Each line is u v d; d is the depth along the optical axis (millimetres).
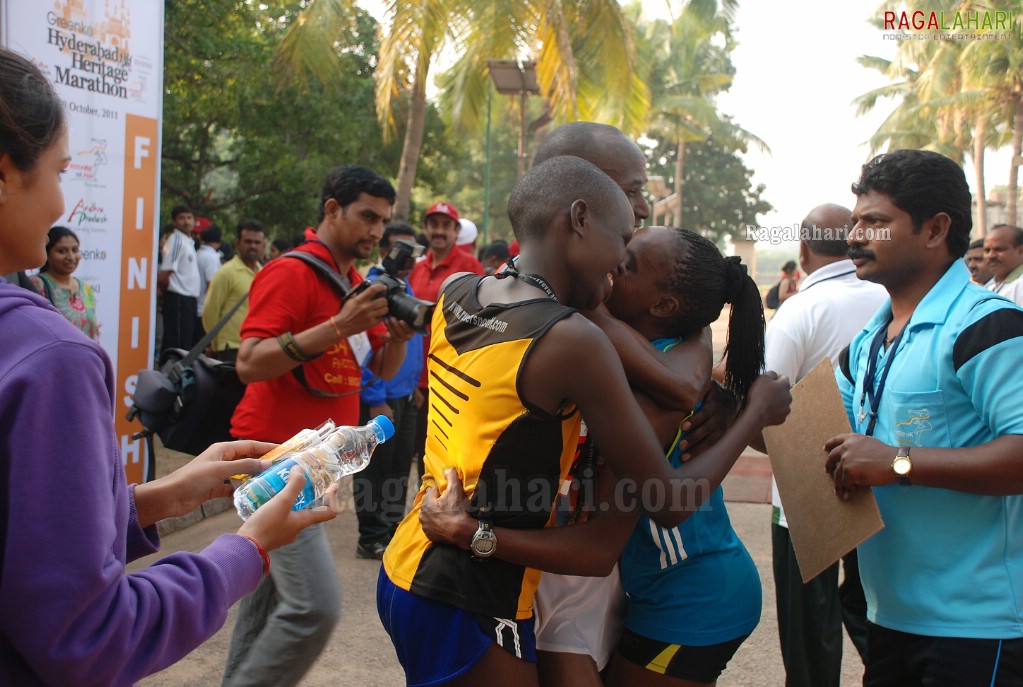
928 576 2053
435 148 21109
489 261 8156
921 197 2088
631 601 2145
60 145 1295
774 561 3178
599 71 14344
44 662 1153
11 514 1143
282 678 2797
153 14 4953
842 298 3150
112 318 4828
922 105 32156
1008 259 6520
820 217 3277
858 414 2328
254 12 15695
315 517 1605
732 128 35688
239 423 3162
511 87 14102
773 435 2459
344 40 15688
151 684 3508
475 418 1735
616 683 2188
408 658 1844
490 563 1775
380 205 3355
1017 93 29609
